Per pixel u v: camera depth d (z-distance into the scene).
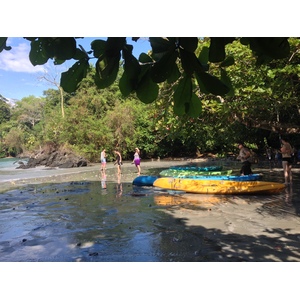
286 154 14.57
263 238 7.09
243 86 10.72
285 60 10.42
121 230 8.30
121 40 1.79
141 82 1.91
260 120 14.32
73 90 1.90
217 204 11.17
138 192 14.59
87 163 36.50
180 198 12.67
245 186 12.88
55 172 27.27
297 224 8.16
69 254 6.54
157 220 9.20
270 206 10.48
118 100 44.00
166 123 14.60
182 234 7.68
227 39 1.82
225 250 6.39
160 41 1.82
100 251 6.67
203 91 1.88
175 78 1.98
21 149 65.69
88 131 38.59
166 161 37.38
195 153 44.22
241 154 15.64
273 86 10.62
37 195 14.80
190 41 1.78
